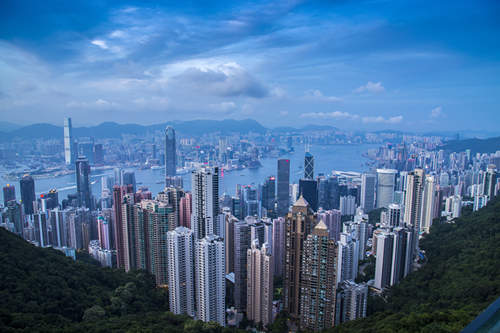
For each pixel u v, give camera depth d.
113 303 122.50
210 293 127.88
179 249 132.38
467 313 103.12
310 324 132.88
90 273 144.62
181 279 133.88
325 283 128.12
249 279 139.75
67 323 101.38
